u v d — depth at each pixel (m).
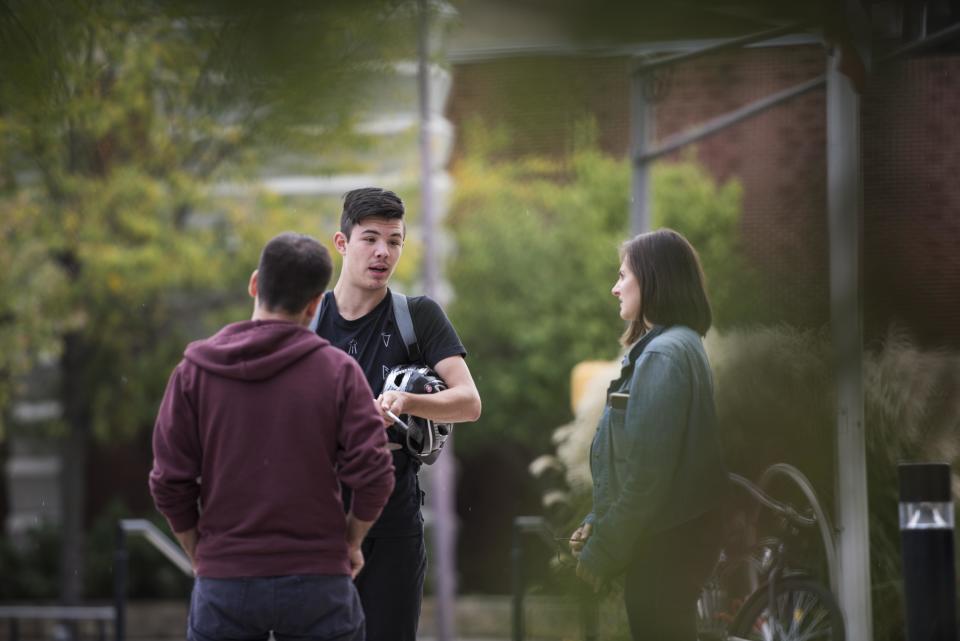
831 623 10.72
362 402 7.40
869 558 11.90
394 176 28.16
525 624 18.41
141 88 23.53
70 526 29.33
